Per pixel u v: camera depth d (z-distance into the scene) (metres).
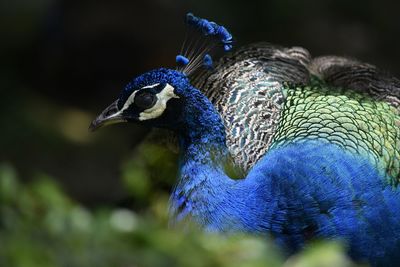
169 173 12.51
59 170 20.09
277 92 11.87
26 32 25.33
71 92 23.94
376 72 12.88
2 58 24.45
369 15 23.22
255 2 23.22
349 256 9.93
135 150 14.23
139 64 23.67
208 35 10.89
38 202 7.11
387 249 10.09
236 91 11.94
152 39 23.53
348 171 9.97
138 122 10.57
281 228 9.70
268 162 10.10
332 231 9.77
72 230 6.74
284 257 9.78
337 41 22.77
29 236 6.73
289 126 10.91
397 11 23.31
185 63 10.84
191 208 9.95
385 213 10.02
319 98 11.42
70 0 23.92
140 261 6.58
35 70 24.33
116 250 6.62
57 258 6.60
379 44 22.86
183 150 10.41
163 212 11.33
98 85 23.95
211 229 9.80
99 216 6.78
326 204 9.76
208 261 6.57
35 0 27.22
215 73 12.51
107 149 21.12
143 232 6.61
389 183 10.21
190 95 10.39
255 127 11.40
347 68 12.95
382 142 10.57
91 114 23.30
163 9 23.61
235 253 6.64
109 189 19.34
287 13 23.17
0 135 20.94
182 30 23.58
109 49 23.72
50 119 22.30
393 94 12.28
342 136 10.44
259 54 12.90
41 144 20.94
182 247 6.60
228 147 11.27
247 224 9.74
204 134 10.30
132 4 23.67
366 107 11.25
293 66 12.67
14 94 22.89
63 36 24.00
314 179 9.82
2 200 7.08
